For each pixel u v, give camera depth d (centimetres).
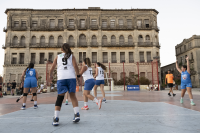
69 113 430
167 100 764
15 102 790
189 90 579
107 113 421
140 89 2881
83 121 330
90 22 4178
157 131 254
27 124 309
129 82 3372
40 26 4159
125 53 4159
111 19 4253
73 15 4175
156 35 4347
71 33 4122
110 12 4241
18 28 4056
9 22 4100
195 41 4509
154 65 3944
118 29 4181
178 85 2462
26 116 392
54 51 4081
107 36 4175
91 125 296
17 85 3816
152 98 898
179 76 2686
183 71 611
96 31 4159
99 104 444
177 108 492
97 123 312
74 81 325
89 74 508
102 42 4178
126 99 856
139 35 4250
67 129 271
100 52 4097
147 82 3084
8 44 4025
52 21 4209
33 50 4066
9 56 4016
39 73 3966
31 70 556
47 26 4159
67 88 314
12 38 4072
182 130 258
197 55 4453
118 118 356
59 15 4197
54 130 265
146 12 4294
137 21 4297
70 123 314
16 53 4069
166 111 438
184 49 5088
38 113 437
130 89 2745
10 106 619
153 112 425
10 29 4059
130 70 4059
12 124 309
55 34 4138
